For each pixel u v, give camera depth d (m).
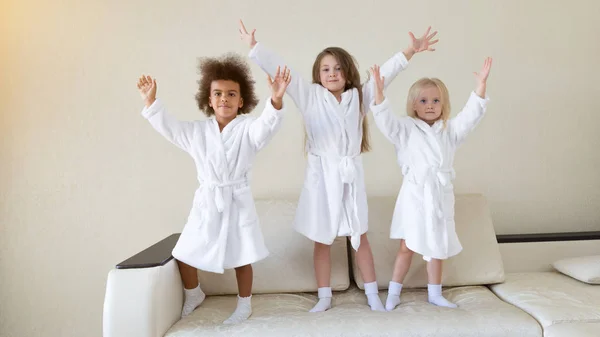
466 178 2.71
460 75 2.69
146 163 2.58
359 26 2.66
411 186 2.09
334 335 1.70
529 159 2.72
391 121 2.06
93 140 2.55
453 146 2.14
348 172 2.04
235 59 2.09
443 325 1.75
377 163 2.66
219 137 1.95
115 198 2.56
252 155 1.98
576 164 2.73
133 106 2.57
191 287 2.03
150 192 2.58
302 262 2.25
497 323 1.76
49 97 2.54
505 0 2.71
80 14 2.55
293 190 2.63
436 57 2.68
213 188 1.92
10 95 2.52
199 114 2.59
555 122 2.73
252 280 2.10
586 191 2.73
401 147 2.15
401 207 2.13
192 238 1.91
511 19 2.71
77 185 2.55
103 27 2.56
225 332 1.73
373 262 2.20
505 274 2.42
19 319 2.52
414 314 1.84
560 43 2.72
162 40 2.58
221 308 2.03
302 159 2.63
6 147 2.52
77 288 2.54
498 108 2.71
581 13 2.73
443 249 2.03
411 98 2.16
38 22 2.53
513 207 2.72
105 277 2.56
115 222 2.56
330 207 2.06
